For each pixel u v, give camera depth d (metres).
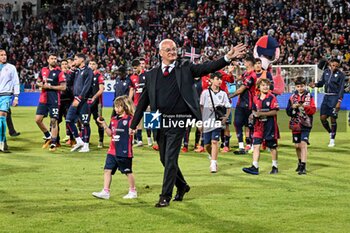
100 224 7.99
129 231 7.65
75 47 43.16
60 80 15.66
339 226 7.89
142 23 44.00
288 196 9.85
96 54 42.59
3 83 15.33
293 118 12.34
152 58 39.88
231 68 15.24
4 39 45.69
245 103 15.05
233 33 39.66
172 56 9.08
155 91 9.08
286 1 41.12
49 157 14.60
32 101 38.78
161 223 8.04
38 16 48.09
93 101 15.78
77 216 8.45
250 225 7.93
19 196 9.83
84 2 48.31
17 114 29.64
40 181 11.26
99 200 9.54
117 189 10.47
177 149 9.08
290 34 38.34
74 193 10.10
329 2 40.56
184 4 44.72
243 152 15.23
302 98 12.26
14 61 43.38
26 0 49.69
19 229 7.74
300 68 29.58
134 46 41.19
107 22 45.41
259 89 12.19
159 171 12.53
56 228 7.80
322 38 37.50
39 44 44.28
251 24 40.12
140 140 16.86
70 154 15.20
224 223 8.03
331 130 17.02
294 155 15.08
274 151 12.26
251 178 11.67
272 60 15.23
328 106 16.92
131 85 16.58
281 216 8.43
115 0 47.56
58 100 15.80
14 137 19.11
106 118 26.59
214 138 12.38
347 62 36.12
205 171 12.53
